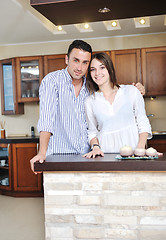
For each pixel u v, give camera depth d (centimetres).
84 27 493
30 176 516
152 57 515
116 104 239
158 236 194
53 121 229
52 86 232
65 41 572
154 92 515
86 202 201
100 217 200
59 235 205
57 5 231
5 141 526
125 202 197
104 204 199
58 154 239
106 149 243
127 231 197
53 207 205
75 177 202
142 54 517
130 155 200
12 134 589
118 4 235
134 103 242
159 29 520
